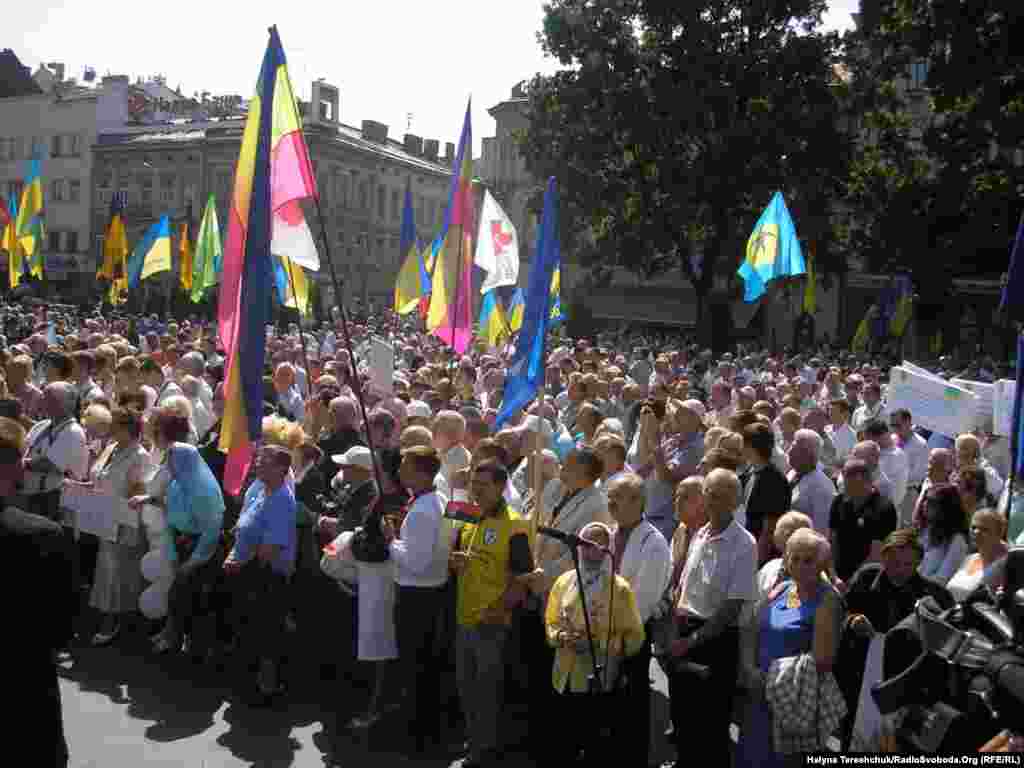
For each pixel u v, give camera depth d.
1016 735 2.81
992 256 34.66
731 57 34.25
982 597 3.36
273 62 6.90
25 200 21.95
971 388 9.73
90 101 63.72
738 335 47.69
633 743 5.67
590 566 5.58
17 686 4.03
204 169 59.12
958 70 29.02
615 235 35.91
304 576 7.10
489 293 16.58
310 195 7.22
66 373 9.82
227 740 5.95
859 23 32.56
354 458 6.88
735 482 5.50
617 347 33.25
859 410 12.69
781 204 13.98
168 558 7.27
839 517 6.88
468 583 5.82
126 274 24.02
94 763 5.50
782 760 5.05
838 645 4.95
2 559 3.98
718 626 5.34
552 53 36.50
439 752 6.01
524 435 8.01
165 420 7.11
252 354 6.67
